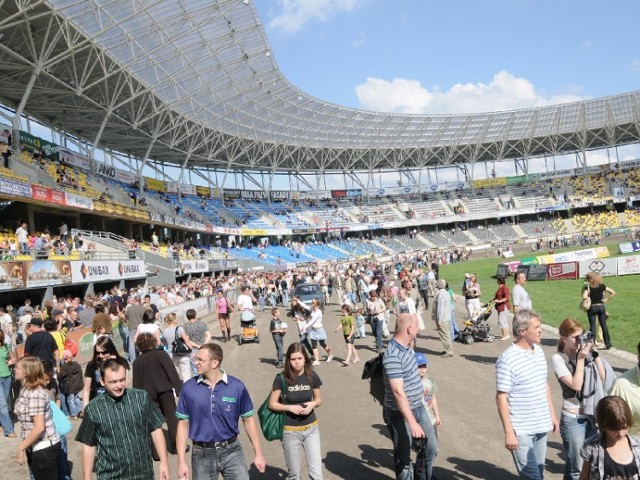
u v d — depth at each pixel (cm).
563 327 578
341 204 9575
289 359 622
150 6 3338
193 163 7775
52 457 606
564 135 9606
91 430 502
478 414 922
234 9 4094
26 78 4016
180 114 5419
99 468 501
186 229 5872
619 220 8962
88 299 2041
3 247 2236
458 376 1209
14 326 1803
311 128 7788
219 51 4534
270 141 7700
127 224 4894
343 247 8462
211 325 2666
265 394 1180
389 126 8581
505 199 9875
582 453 433
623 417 407
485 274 4406
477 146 9675
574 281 3212
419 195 10106
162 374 812
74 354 1212
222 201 7912
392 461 743
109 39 3644
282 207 8844
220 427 537
